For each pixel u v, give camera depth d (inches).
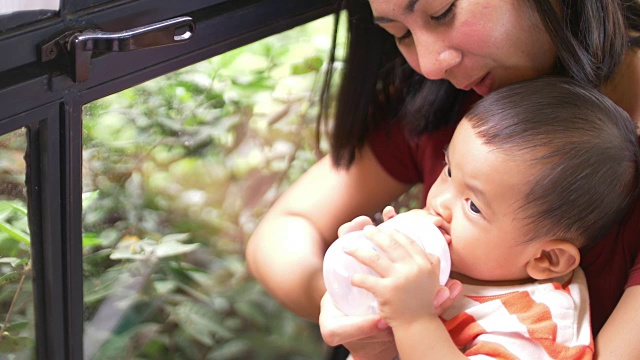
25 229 48.5
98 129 51.0
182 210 65.0
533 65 50.4
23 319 51.8
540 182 47.5
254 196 71.9
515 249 49.4
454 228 50.5
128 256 60.4
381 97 61.3
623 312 49.6
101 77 45.6
